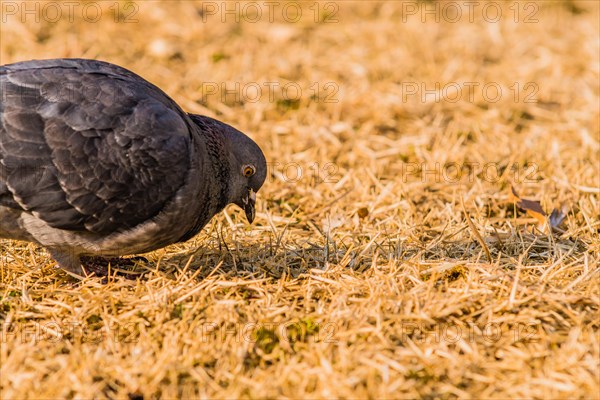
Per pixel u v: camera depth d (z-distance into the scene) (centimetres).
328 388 789
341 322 885
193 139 995
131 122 942
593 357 838
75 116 923
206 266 1060
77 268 1016
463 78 1736
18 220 945
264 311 925
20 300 956
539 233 1155
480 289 938
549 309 909
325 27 1953
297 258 1074
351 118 1584
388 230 1178
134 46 1806
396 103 1627
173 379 813
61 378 805
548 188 1309
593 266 1009
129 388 802
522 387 806
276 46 1852
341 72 1755
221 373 827
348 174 1340
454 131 1515
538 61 1819
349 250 1029
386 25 1958
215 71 1727
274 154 1439
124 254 1012
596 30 1952
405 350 845
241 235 1160
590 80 1747
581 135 1490
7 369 815
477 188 1306
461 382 817
